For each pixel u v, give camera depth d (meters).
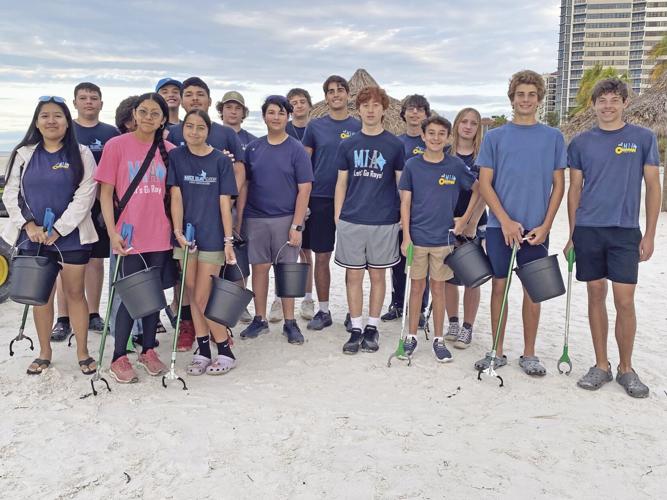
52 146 4.25
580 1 127.31
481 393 4.19
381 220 5.00
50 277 4.09
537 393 4.19
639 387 4.14
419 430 3.62
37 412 3.77
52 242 4.16
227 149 5.09
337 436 3.53
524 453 3.35
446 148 5.50
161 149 4.41
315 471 3.15
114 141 4.29
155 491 2.95
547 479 3.10
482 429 3.64
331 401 4.04
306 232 5.73
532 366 4.52
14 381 4.23
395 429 3.62
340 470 3.16
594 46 127.62
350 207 5.04
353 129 5.71
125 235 4.20
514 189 4.41
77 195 4.24
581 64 129.62
